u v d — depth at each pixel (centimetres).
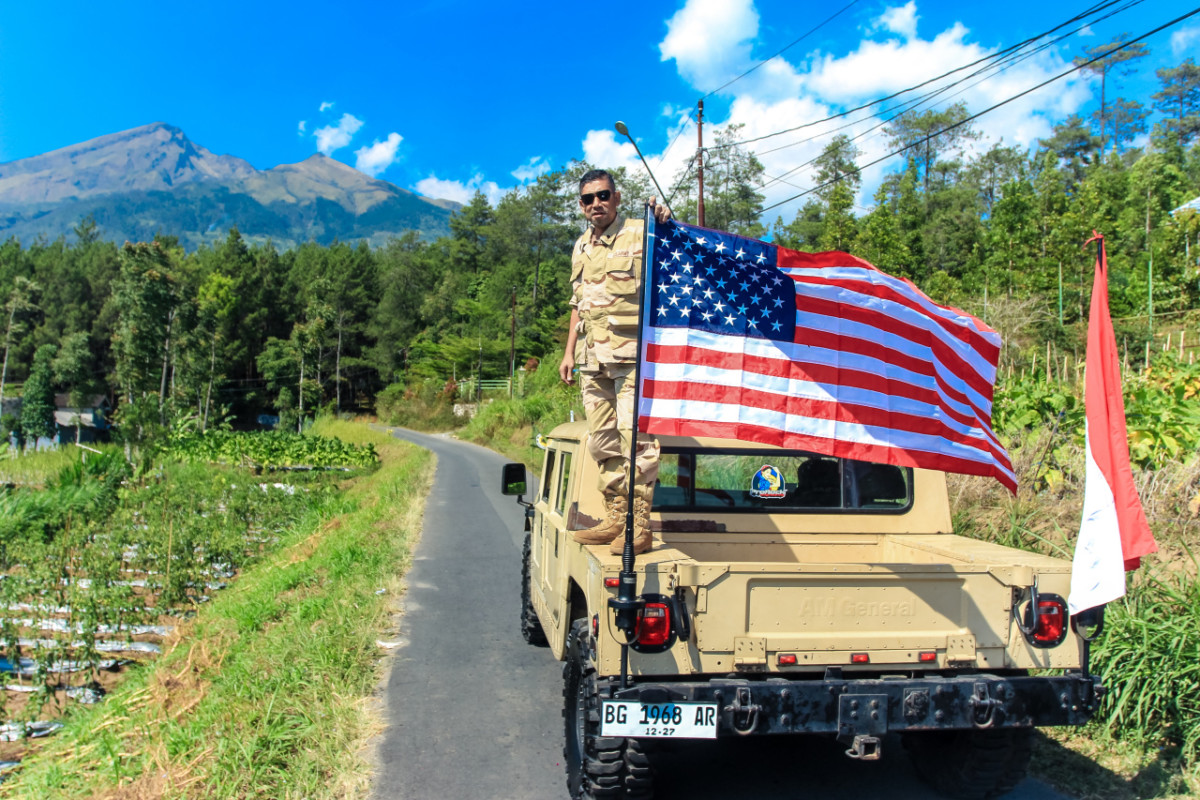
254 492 2050
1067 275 2725
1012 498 707
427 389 7756
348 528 1403
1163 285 2550
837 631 330
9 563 1430
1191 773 395
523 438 3831
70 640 930
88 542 1467
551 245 10975
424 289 11719
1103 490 351
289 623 752
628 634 306
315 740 469
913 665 333
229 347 10038
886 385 398
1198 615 437
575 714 402
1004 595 342
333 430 5709
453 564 1080
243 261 10862
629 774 343
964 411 422
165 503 1905
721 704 310
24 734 804
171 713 569
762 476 454
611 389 408
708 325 377
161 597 1167
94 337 10244
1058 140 8269
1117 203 4906
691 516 445
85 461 2934
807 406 383
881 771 431
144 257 5806
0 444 3925
